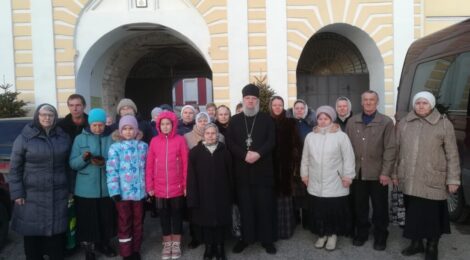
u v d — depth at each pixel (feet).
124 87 44.80
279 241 16.80
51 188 13.56
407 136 14.14
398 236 16.87
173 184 15.02
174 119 15.17
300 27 34.09
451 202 18.51
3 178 17.12
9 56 33.35
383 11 34.91
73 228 14.73
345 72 40.16
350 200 16.38
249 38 33.73
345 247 15.87
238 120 15.60
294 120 16.98
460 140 16.99
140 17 34.14
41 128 13.61
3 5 33.19
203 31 34.27
